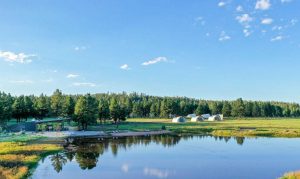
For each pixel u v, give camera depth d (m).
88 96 129.62
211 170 47.81
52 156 59.41
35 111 145.50
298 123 149.50
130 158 58.38
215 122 164.25
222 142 83.38
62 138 87.50
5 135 89.50
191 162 54.47
